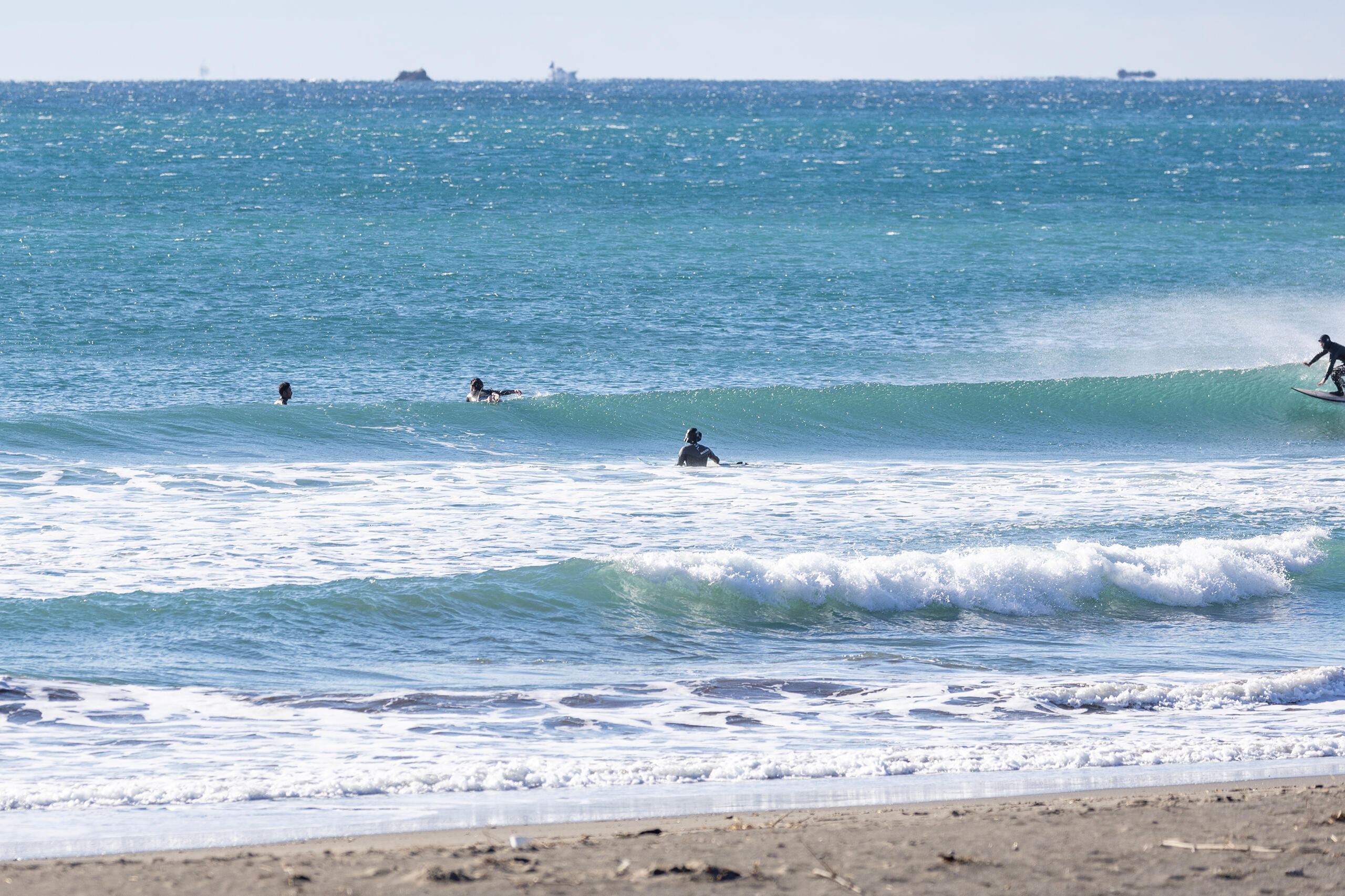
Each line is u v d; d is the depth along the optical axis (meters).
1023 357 113.94
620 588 47.09
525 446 81.44
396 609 44.03
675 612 46.19
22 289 129.50
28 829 23.55
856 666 40.72
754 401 92.25
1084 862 20.25
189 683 36.06
